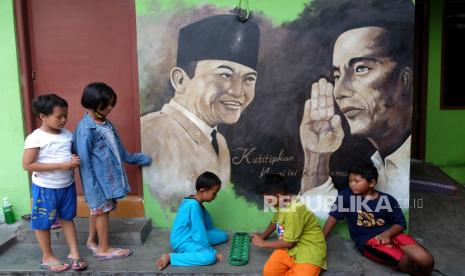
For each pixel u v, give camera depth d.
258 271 3.12
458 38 6.12
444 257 3.52
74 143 3.22
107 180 3.24
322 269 3.10
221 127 3.70
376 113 3.60
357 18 3.51
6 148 3.88
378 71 3.55
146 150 3.76
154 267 3.18
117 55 3.81
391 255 3.13
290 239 3.02
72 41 3.83
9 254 3.43
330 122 3.63
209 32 3.60
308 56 3.58
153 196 3.82
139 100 3.74
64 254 3.41
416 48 6.23
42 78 3.89
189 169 3.76
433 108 6.27
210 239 3.53
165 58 3.65
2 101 3.83
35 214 3.09
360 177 3.22
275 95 3.64
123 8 3.75
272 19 3.56
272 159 3.71
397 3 3.48
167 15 3.61
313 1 3.53
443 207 4.70
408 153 3.63
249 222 3.79
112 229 3.60
